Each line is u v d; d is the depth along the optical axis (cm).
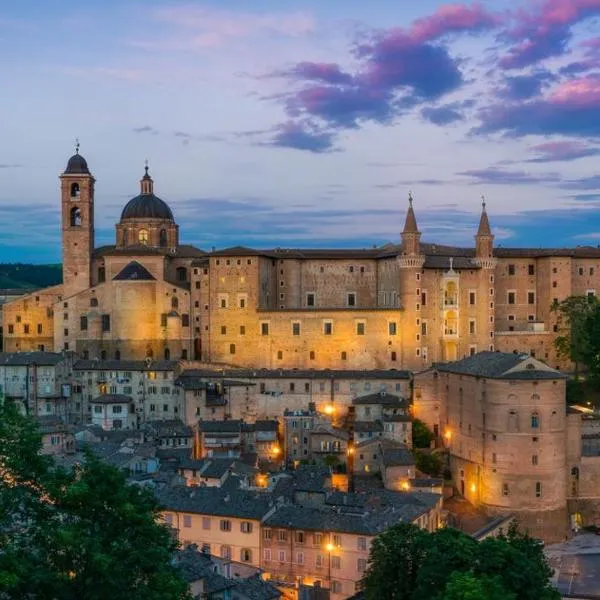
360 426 19625
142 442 18612
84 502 6806
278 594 10675
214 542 13388
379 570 9806
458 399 19088
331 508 13575
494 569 8944
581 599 13412
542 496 16962
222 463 16575
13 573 5728
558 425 17150
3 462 6688
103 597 6228
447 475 19312
